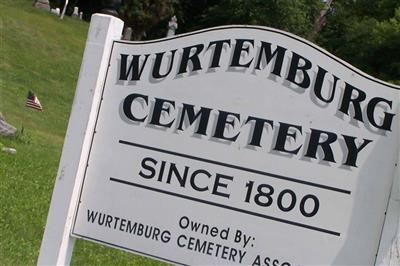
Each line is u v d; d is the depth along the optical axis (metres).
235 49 4.71
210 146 4.69
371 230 4.28
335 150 4.43
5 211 8.95
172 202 4.73
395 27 46.28
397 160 4.27
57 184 4.95
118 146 4.91
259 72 4.64
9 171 11.38
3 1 36.72
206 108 4.73
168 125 4.80
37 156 14.14
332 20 55.56
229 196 4.59
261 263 4.47
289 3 51.62
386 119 4.34
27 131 17.89
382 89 4.38
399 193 4.22
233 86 4.69
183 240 4.66
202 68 4.78
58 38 32.78
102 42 4.96
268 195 4.52
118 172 4.88
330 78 4.49
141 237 4.76
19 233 8.28
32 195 10.21
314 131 4.49
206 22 58.75
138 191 4.81
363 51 47.56
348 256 4.31
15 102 21.58
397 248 4.19
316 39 54.19
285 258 4.43
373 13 55.03
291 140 4.52
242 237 4.53
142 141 4.85
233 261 4.53
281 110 4.57
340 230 4.34
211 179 4.65
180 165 4.74
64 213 4.90
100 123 4.96
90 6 55.19
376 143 4.34
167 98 4.84
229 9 54.84
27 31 31.08
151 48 4.91
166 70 4.86
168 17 55.28
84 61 4.99
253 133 4.60
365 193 4.32
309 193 4.44
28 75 25.88
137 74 4.92
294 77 4.56
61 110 23.41
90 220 4.90
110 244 4.83
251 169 4.57
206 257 4.59
